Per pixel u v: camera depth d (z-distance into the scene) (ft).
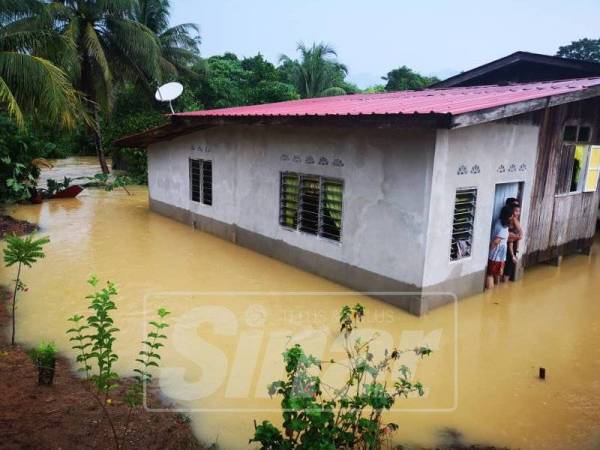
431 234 22.18
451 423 14.75
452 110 18.88
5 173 49.06
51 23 56.95
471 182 23.58
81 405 14.42
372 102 30.17
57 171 81.87
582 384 17.21
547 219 29.68
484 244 25.49
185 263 30.78
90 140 106.73
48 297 24.26
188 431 13.79
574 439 14.08
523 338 20.94
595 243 38.96
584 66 35.58
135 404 14.19
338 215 26.84
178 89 42.80
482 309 24.07
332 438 11.07
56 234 38.01
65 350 18.44
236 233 35.58
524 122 25.84
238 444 13.50
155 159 46.42
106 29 65.21
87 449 12.41
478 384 17.08
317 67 105.91
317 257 28.35
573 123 29.35
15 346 18.53
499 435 14.21
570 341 20.75
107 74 60.95
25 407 14.05
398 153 22.90
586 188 32.01
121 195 58.59
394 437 13.97
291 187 30.01
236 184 34.83
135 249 33.96
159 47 71.00
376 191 24.23
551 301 25.46
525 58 38.58
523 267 28.78
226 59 137.18
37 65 39.73
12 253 18.63
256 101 107.14
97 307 13.84
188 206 41.60
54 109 41.19
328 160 26.84
